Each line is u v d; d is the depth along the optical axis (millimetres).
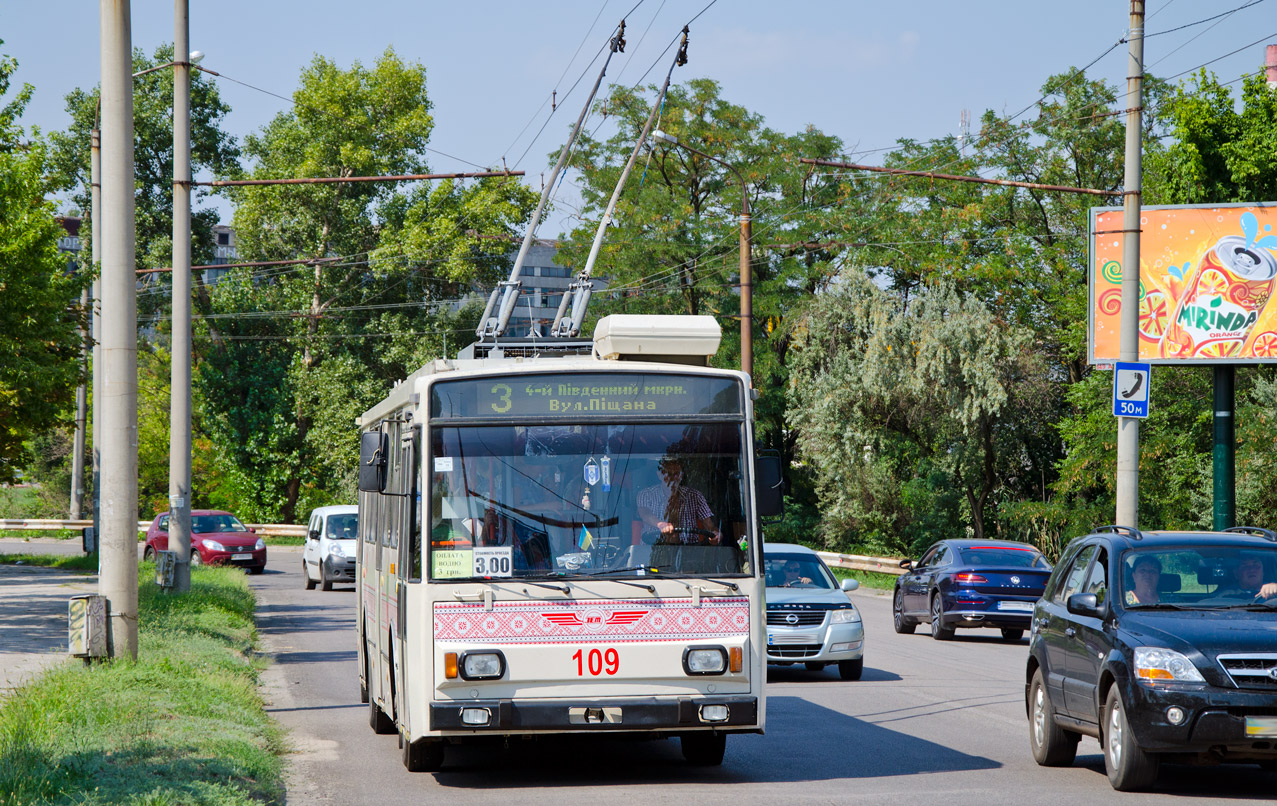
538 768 12477
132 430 16594
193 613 24625
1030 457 51625
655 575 11195
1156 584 11602
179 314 27312
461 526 11172
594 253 20531
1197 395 43156
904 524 52188
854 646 19828
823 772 12062
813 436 53219
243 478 72500
